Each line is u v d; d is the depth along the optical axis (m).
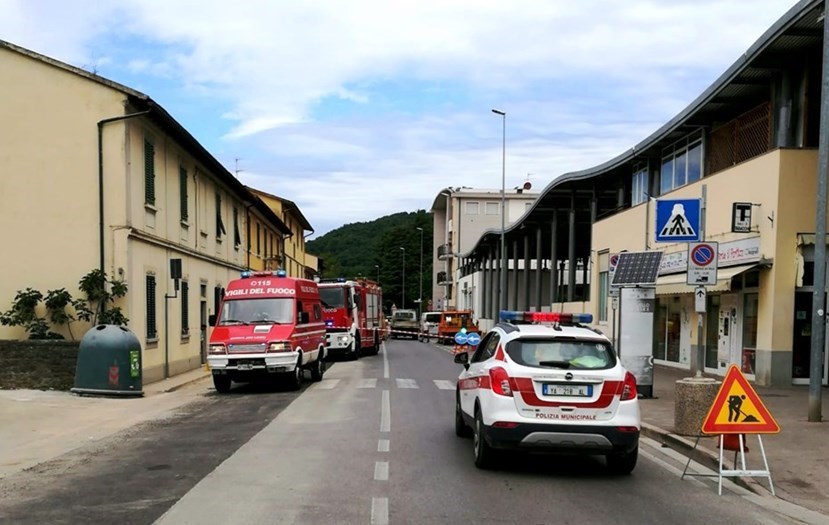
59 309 16.88
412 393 16.38
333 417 12.53
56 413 12.98
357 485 7.57
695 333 21.14
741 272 16.69
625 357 14.97
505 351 8.45
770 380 16.02
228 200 30.44
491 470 8.44
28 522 6.14
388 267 111.12
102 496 7.04
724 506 7.08
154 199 19.81
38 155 17.50
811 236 15.89
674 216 11.91
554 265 38.66
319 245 139.62
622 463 8.36
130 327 17.59
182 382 19.33
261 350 16.52
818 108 16.55
